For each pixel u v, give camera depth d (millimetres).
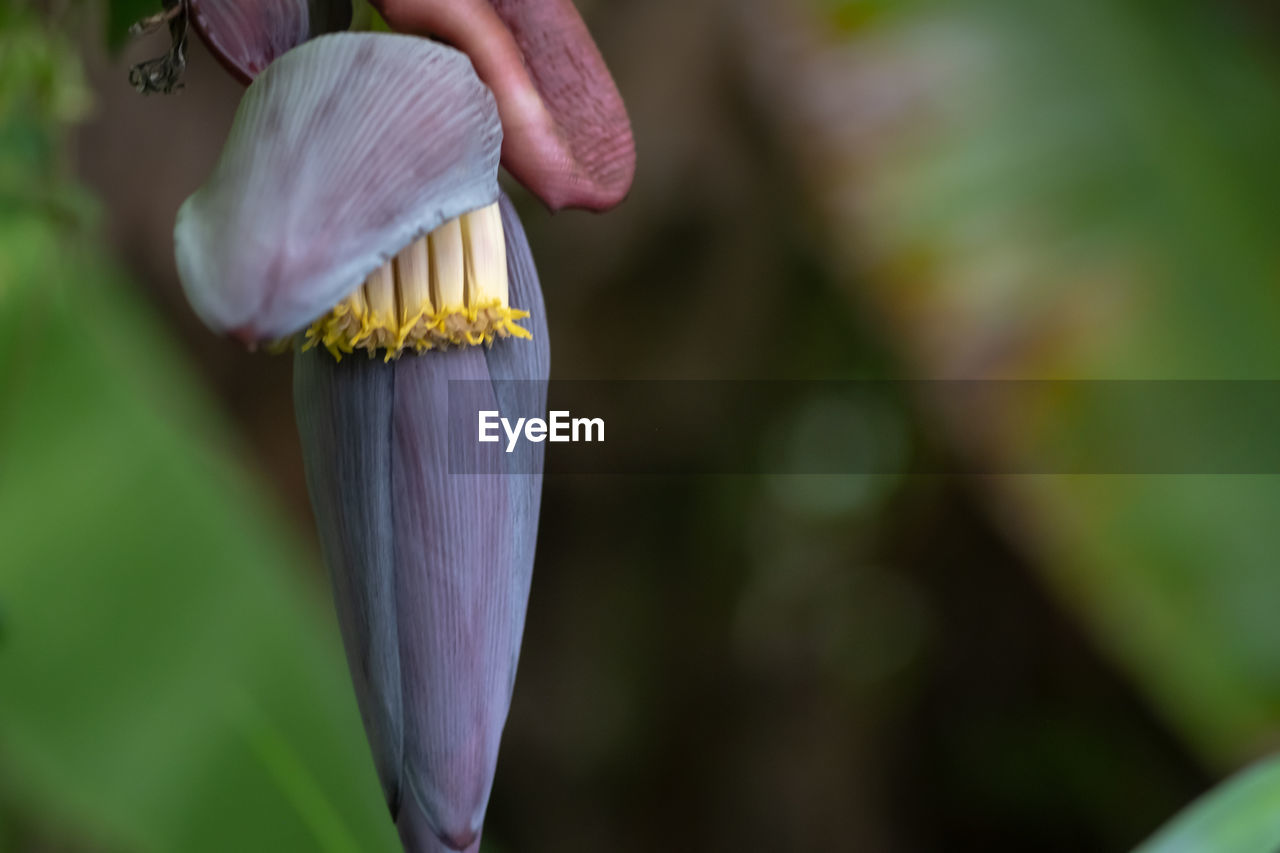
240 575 1823
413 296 1268
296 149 1197
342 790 1668
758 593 5281
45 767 1635
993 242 2428
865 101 2555
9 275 1702
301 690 1750
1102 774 4703
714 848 5168
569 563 5234
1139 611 2229
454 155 1219
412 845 1274
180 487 1861
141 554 1777
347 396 1271
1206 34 2631
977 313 2393
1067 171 2457
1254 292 2371
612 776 5285
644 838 5234
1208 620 2203
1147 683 2281
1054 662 4816
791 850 5105
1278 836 1408
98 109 2852
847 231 2492
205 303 1181
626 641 5285
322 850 1635
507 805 5277
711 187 3898
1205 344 2340
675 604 5277
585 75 1304
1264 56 2625
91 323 1889
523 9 1295
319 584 2395
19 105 1591
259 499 2111
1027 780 4801
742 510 5168
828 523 5258
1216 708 2164
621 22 3842
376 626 1272
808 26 2637
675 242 4148
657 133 3775
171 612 1756
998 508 2348
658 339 4367
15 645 1662
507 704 1288
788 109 2598
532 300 1303
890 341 2455
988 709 4988
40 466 1776
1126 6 2627
